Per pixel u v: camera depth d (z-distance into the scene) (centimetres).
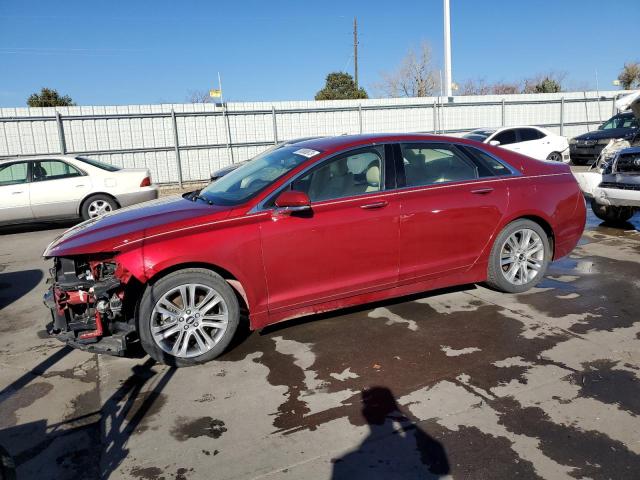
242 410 306
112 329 356
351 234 393
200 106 1733
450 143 450
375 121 1956
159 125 1698
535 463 247
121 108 1653
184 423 295
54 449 276
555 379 324
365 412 297
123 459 265
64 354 397
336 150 406
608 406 292
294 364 361
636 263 571
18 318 489
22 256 768
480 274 456
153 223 365
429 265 428
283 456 262
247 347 392
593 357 351
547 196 471
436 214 421
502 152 473
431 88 3747
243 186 411
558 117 2216
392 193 411
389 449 263
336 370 349
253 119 1803
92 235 359
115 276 345
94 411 312
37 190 952
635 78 3422
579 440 263
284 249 375
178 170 1728
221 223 363
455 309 448
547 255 484
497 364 347
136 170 1033
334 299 401
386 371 345
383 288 416
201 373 355
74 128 1609
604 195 722
